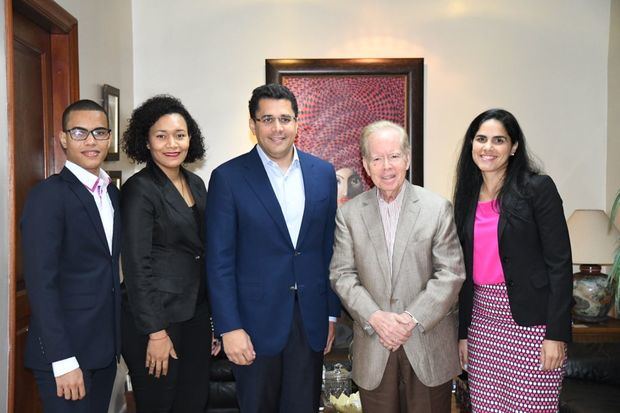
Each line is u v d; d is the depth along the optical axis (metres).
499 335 2.08
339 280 2.06
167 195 2.14
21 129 2.35
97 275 1.97
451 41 3.75
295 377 2.13
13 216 1.93
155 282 2.09
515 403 2.04
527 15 3.74
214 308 2.04
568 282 1.95
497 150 2.02
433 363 2.00
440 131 3.78
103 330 1.99
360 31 3.74
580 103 3.78
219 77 3.76
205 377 2.32
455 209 2.21
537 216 1.97
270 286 2.08
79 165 1.98
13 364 1.93
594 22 3.74
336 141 3.76
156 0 3.72
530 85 3.76
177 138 2.17
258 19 3.74
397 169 1.96
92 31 3.01
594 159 3.80
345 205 2.14
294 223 2.14
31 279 1.83
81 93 2.85
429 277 2.03
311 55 3.75
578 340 3.23
